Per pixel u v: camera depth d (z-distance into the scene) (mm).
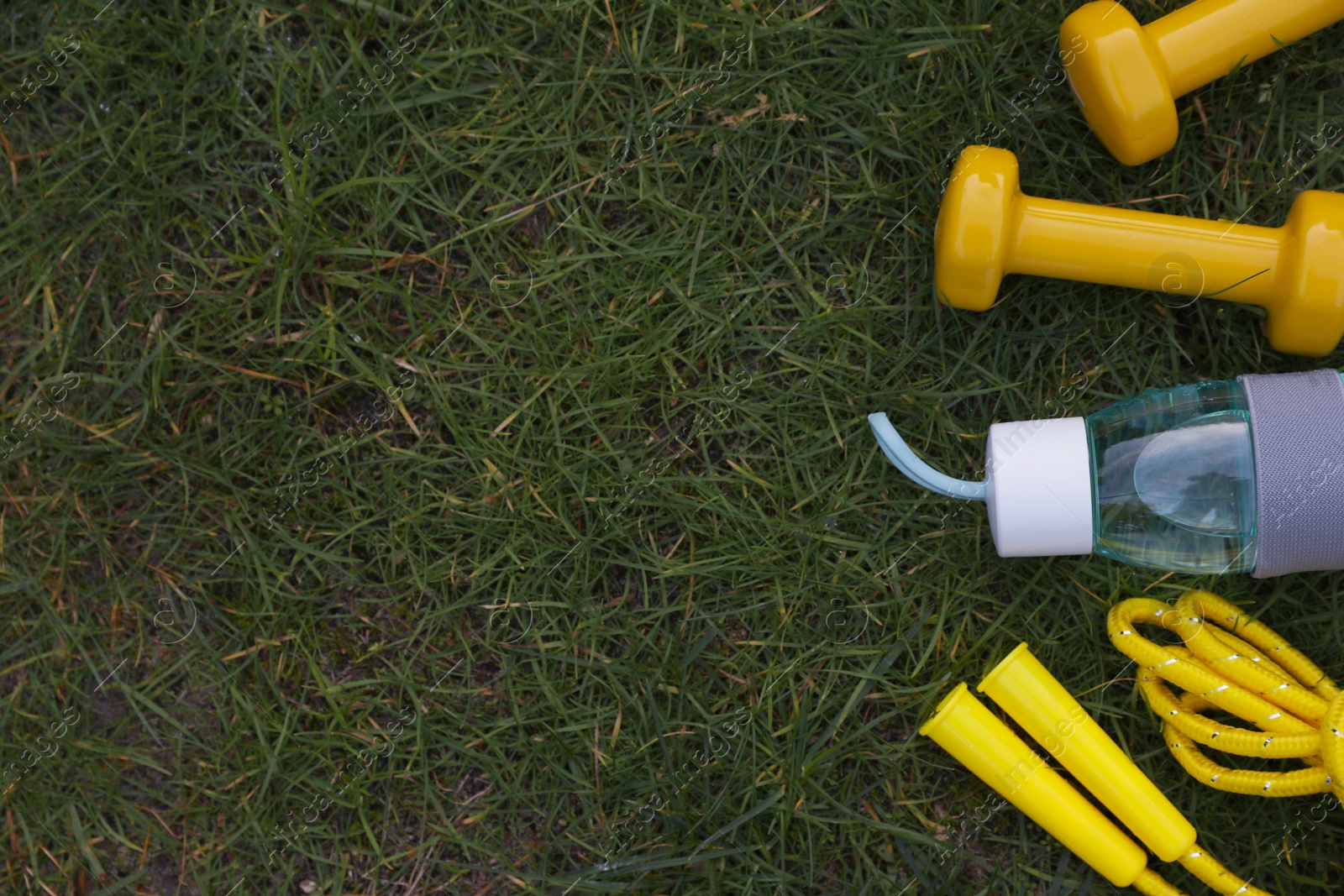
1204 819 1153
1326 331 1012
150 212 1223
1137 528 1073
